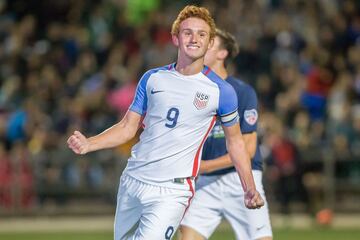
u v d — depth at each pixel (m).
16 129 40.84
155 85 15.09
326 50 46.34
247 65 45.00
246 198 15.24
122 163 39.75
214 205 18.22
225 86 15.12
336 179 39.78
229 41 18.02
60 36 47.91
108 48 46.53
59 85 44.25
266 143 38.41
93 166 40.22
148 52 45.19
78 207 40.25
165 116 14.95
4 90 44.31
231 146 15.45
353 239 32.47
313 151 39.75
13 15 49.91
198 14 15.05
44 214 40.03
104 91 42.56
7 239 33.19
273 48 45.56
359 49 46.59
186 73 15.11
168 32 46.94
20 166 39.94
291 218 38.59
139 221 15.38
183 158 15.01
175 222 14.96
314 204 38.47
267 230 18.09
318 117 42.56
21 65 45.72
